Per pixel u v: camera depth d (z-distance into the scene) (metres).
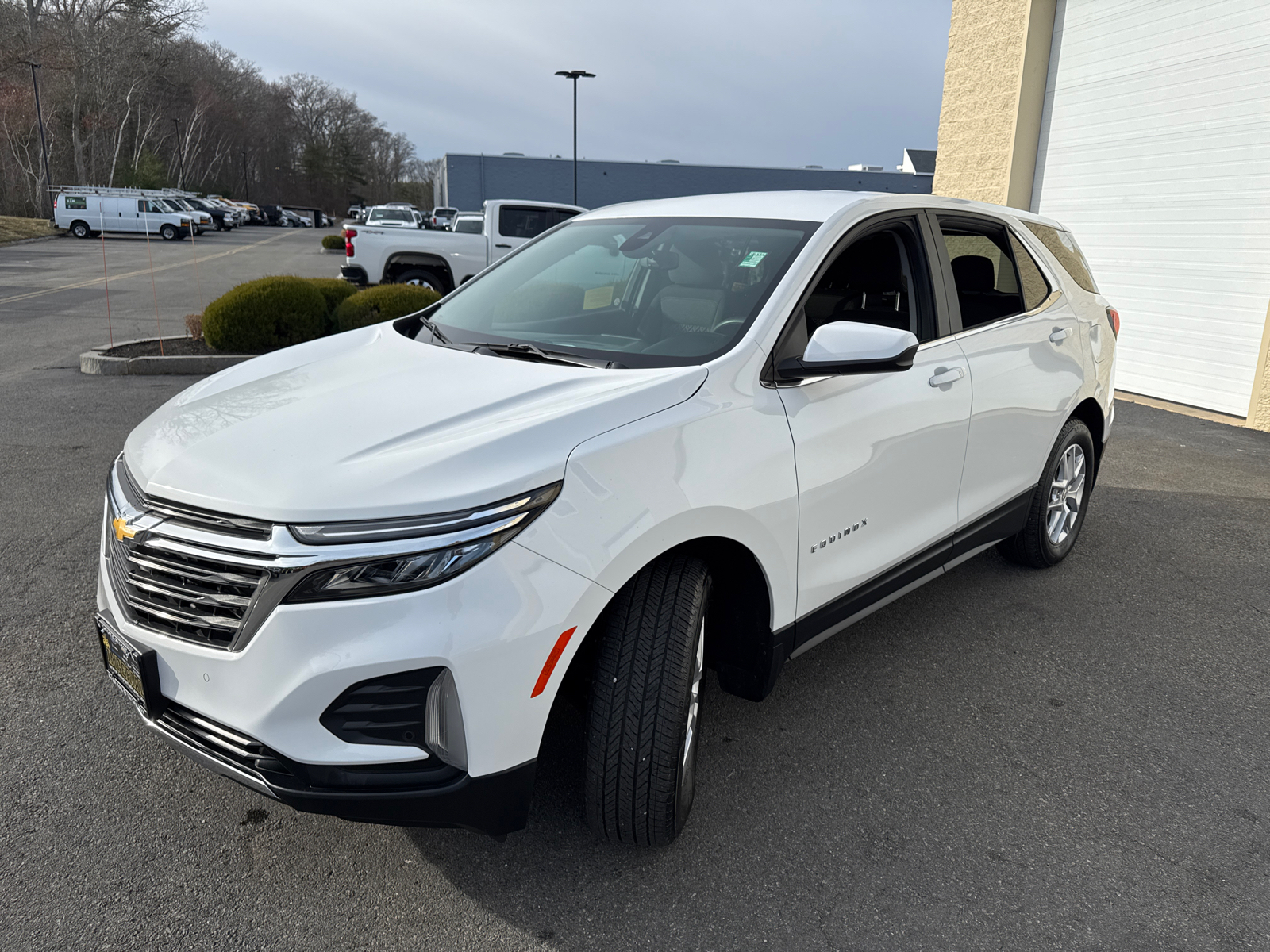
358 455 2.02
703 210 3.25
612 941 2.07
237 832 2.43
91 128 60.84
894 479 2.95
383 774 1.89
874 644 3.64
